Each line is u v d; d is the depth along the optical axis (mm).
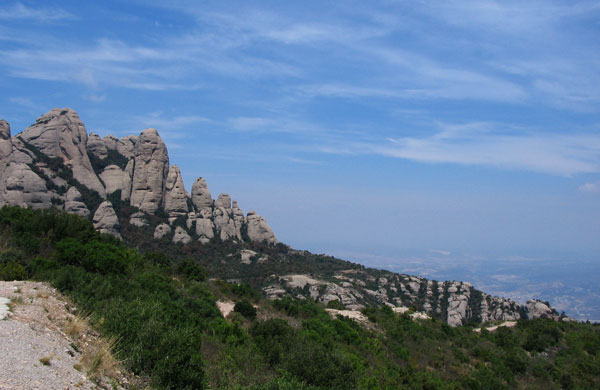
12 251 21000
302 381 17422
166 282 26859
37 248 24469
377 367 28078
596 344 46031
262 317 30188
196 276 37312
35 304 12938
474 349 39750
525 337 46625
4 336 10000
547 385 35250
